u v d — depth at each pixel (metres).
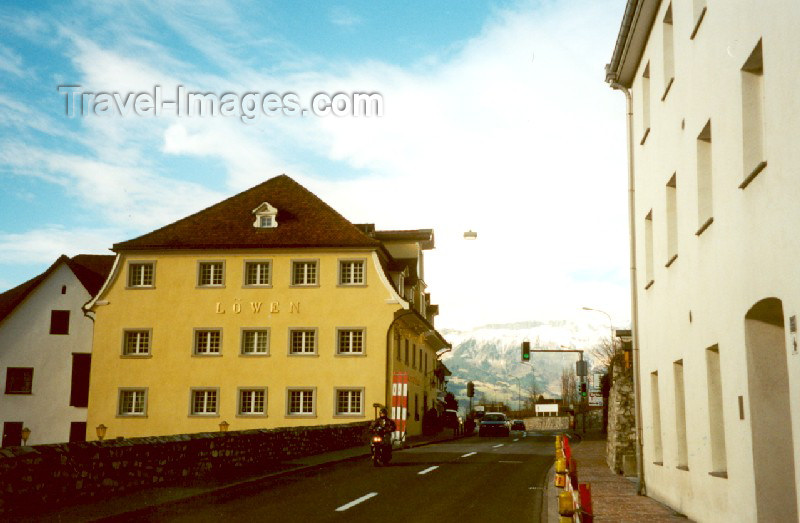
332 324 43.44
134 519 11.98
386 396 42.34
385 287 43.34
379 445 23.31
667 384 14.89
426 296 58.12
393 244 53.03
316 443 27.28
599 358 69.12
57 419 48.81
